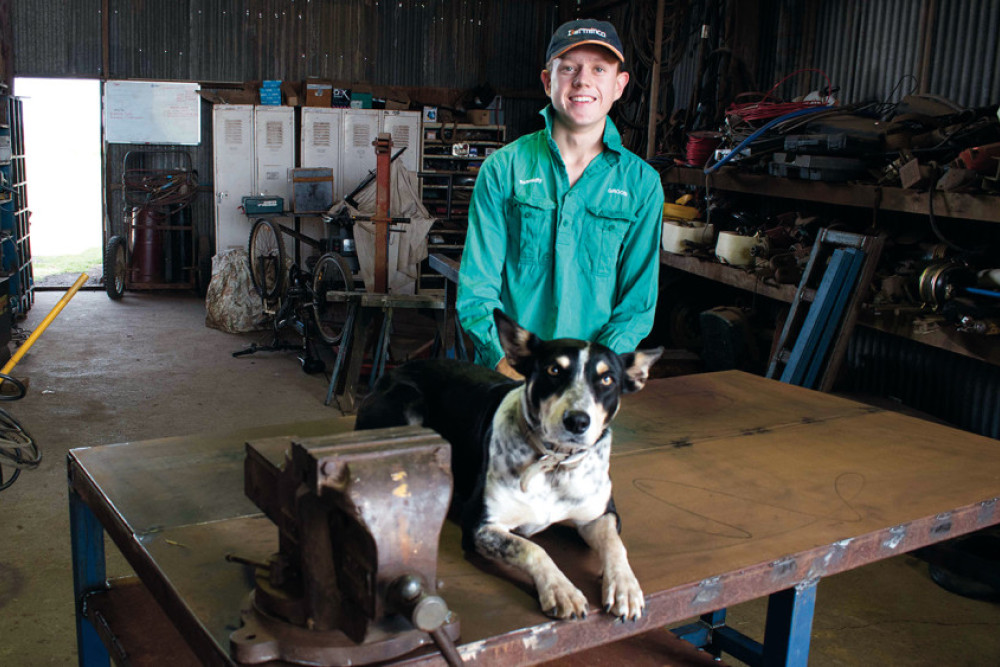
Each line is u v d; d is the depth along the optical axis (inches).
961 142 152.0
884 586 134.3
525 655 49.4
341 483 41.8
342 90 363.3
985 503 73.5
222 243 361.4
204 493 70.8
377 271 237.8
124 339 286.0
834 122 178.2
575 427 52.9
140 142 370.3
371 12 383.9
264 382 242.4
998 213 136.7
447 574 56.5
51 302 341.1
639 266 85.1
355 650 44.3
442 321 222.4
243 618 47.6
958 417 188.4
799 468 80.1
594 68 77.0
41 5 350.6
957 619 124.6
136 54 363.9
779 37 247.9
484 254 83.4
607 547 56.5
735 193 246.5
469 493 62.4
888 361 204.4
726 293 252.5
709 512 68.7
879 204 161.5
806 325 161.2
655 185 83.0
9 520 145.6
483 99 385.1
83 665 83.7
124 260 362.3
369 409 67.8
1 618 116.0
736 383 113.3
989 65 187.5
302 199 330.6
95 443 186.2
